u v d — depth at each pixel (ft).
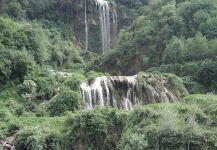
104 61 166.50
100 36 232.73
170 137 63.57
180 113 72.23
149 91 111.34
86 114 70.54
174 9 151.23
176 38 139.03
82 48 225.35
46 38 181.37
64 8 226.38
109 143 68.74
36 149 67.46
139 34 157.48
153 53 147.23
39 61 117.19
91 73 121.29
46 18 219.20
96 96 105.50
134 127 68.18
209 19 139.54
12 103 93.20
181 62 132.46
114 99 107.96
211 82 121.29
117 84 110.42
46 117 86.94
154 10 166.50
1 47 105.29
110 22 238.07
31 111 92.63
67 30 222.69
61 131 72.33
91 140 68.85
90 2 231.30
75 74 110.63
